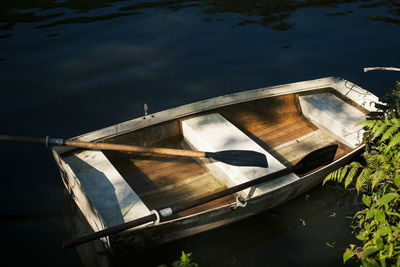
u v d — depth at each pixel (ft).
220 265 10.11
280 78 19.08
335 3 28.43
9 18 23.13
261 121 14.94
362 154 13.00
